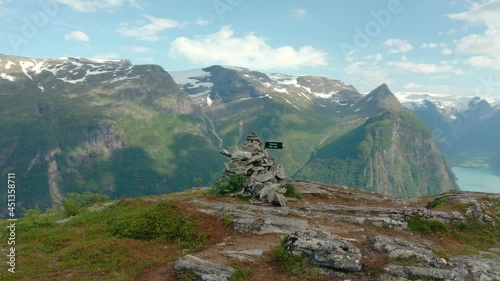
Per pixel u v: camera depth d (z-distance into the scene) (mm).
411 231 25656
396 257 19375
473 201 32062
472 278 18719
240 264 18125
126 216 25562
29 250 21375
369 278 17516
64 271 17688
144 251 20297
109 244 21000
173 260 18797
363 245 20781
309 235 20062
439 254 20734
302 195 35219
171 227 23047
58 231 25297
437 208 30750
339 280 17266
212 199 30344
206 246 20938
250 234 22297
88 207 35594
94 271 17609
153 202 30109
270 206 28812
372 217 26703
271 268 18219
